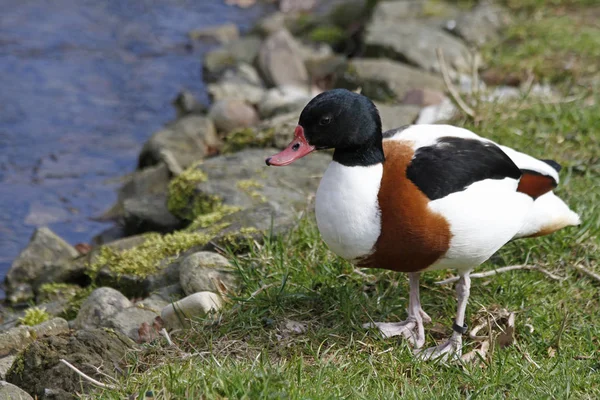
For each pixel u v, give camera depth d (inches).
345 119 271.0
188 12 729.6
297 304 321.4
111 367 290.4
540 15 601.9
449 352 296.7
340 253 285.1
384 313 320.5
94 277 379.2
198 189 410.9
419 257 278.2
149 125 568.1
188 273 342.6
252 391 251.0
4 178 511.2
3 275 424.5
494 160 284.2
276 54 595.2
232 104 529.7
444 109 479.2
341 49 649.0
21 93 600.4
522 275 339.6
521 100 462.3
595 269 343.3
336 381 272.2
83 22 703.7
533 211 308.2
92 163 528.1
